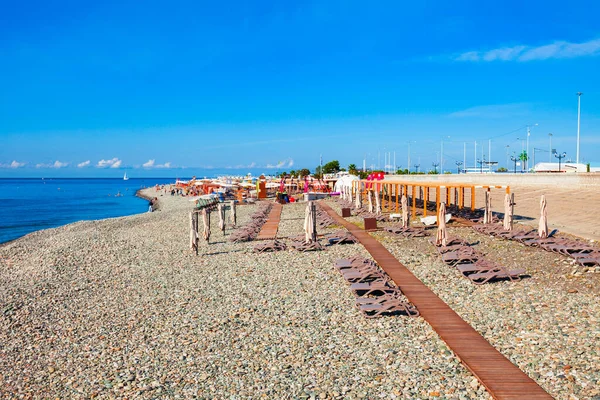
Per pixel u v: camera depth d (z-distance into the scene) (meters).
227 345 11.53
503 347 10.20
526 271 16.42
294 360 10.41
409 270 17.70
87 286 18.72
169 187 157.38
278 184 79.12
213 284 17.78
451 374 9.18
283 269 19.52
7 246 34.62
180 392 9.23
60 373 10.55
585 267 15.88
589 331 10.70
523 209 34.53
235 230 34.50
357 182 45.53
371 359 10.19
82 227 45.28
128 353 11.44
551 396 8.01
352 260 19.25
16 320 14.62
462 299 13.82
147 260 23.88
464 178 78.44
